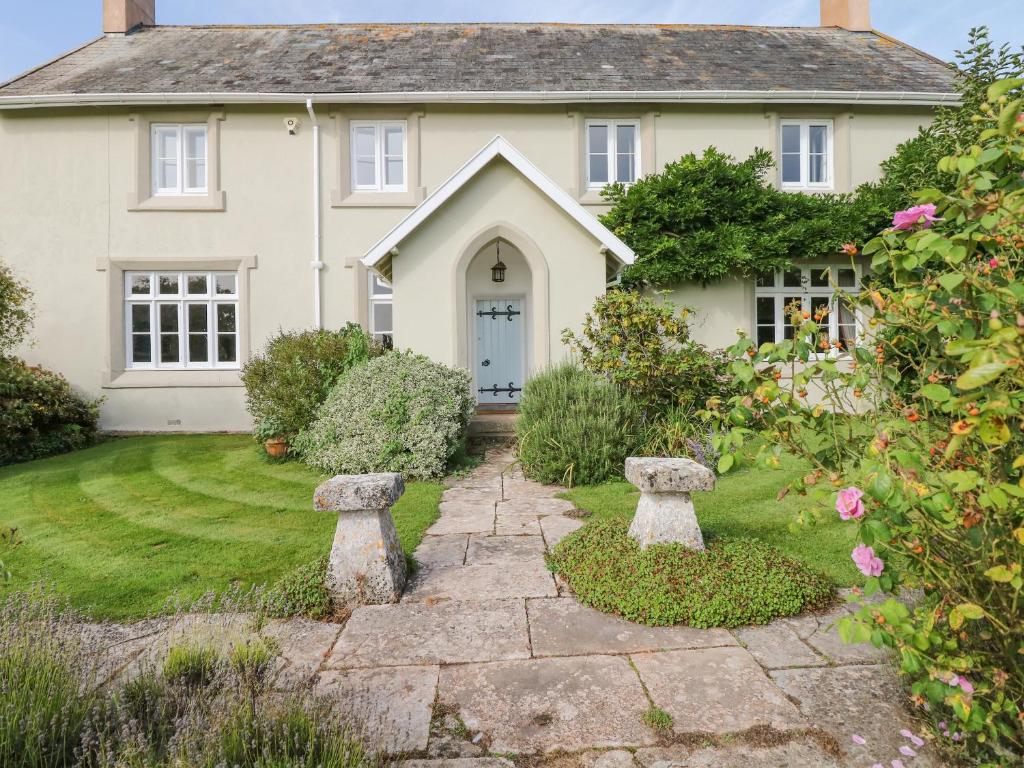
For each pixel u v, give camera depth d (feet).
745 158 38.58
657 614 10.70
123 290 36.96
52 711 7.38
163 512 19.03
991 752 6.82
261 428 27.07
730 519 16.83
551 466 21.59
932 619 6.13
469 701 8.54
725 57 43.32
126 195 36.70
